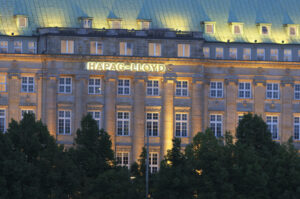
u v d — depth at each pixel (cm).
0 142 17475
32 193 17075
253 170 17988
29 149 18050
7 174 17025
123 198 18000
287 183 18250
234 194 17838
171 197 17762
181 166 18150
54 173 17538
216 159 18200
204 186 17912
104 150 18875
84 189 18038
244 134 19262
